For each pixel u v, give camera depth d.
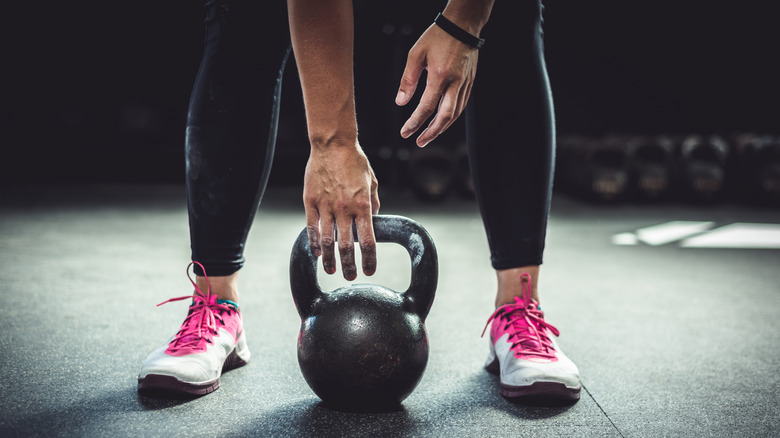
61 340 1.34
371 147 6.11
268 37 1.13
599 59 6.23
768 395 1.11
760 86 6.05
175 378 1.03
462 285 2.07
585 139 5.98
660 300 1.91
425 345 0.98
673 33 6.10
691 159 5.02
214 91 1.14
